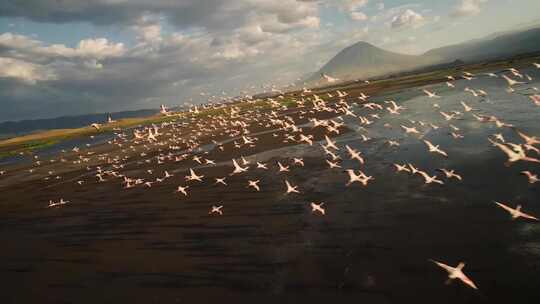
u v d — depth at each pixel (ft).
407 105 338.54
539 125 176.14
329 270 83.61
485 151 151.74
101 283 93.56
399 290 72.95
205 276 89.30
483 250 81.97
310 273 83.56
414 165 151.12
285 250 96.27
